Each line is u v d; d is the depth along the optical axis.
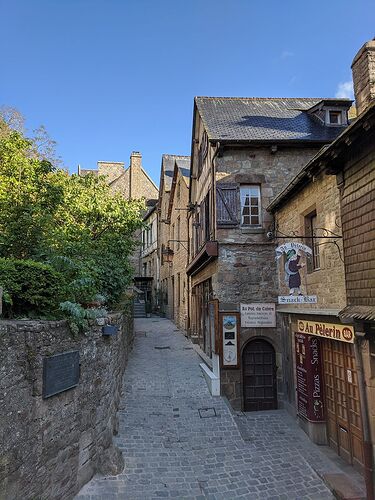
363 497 5.91
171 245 22.95
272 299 10.73
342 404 7.47
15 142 8.77
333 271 7.43
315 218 8.70
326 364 8.19
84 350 5.95
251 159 11.26
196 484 6.22
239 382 10.18
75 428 5.54
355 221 6.30
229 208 10.98
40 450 4.67
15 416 4.23
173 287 22.62
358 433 6.83
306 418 8.43
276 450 7.62
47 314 5.25
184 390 9.95
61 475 5.11
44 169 8.73
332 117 12.41
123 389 9.71
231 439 7.82
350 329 6.65
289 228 9.86
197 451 7.26
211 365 11.42
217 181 11.11
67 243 8.23
